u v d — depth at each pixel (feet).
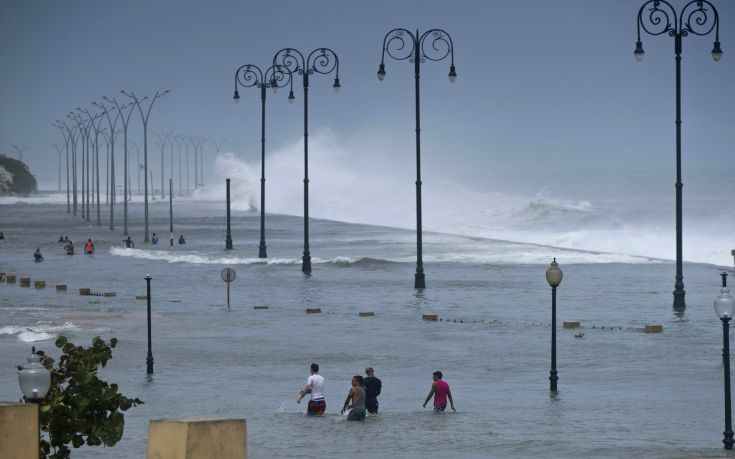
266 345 276.00
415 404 195.52
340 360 252.62
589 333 289.94
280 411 187.11
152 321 324.39
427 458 140.36
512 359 250.57
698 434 159.63
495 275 458.91
